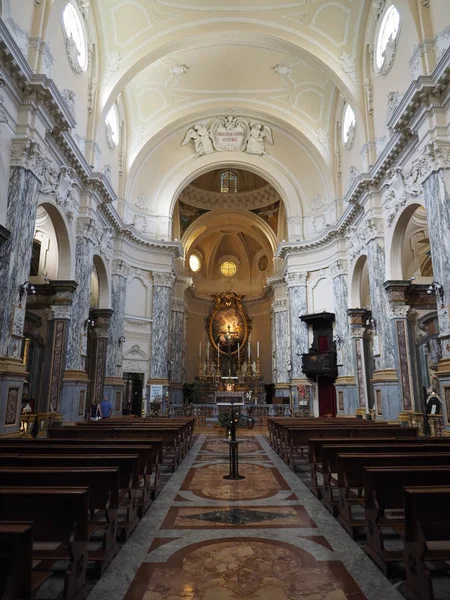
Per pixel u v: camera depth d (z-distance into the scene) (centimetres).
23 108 945
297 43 1516
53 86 969
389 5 1280
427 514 307
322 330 1969
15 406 859
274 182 2150
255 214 2867
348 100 1507
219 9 1478
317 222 2058
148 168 2039
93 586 342
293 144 2048
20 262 896
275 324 2567
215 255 3316
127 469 445
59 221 1209
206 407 2052
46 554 306
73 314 1276
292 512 548
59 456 451
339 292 1809
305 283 2053
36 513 299
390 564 359
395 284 1253
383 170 1286
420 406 1273
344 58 1500
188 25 1502
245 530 477
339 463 472
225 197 2817
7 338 854
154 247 2025
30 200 942
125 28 1463
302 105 1909
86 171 1319
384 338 1280
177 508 570
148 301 2000
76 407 1217
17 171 915
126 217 1922
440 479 381
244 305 3222
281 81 1841
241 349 3070
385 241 1323
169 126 1952
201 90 1902
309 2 1441
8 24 898
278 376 2434
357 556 401
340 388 1742
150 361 1952
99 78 1462
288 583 346
